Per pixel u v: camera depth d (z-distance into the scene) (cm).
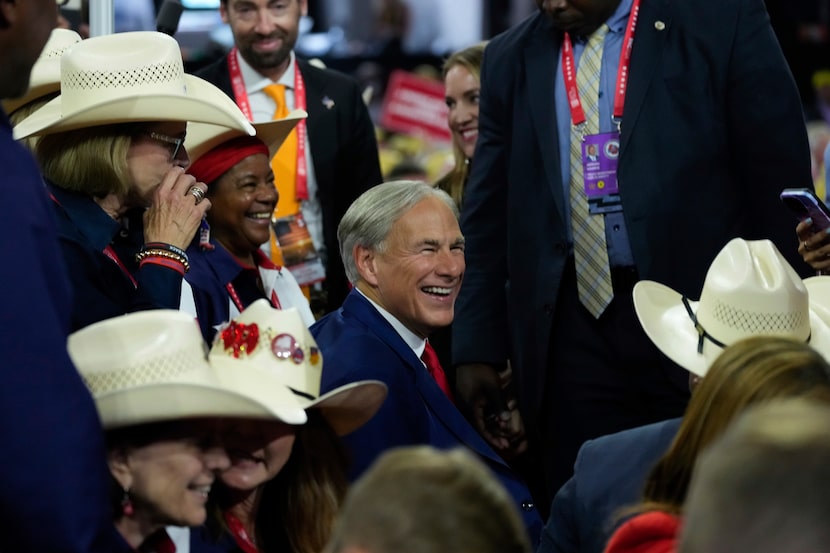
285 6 1786
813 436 505
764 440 509
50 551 717
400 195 1266
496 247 1612
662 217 1436
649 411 1488
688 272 1449
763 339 813
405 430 1180
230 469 933
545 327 1499
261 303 988
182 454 841
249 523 975
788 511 489
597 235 1455
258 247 1468
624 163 1442
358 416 989
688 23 1455
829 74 2856
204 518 870
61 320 768
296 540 971
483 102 1602
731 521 498
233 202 1411
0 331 714
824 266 1345
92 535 726
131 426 838
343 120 1828
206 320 1326
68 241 1109
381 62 2794
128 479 844
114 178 1147
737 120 1455
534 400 1530
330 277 1788
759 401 774
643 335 1455
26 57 809
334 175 1798
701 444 794
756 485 497
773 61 1452
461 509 539
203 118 1157
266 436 930
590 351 1488
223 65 1845
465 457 578
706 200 1457
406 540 529
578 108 1466
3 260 722
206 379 860
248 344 966
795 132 1454
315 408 993
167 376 843
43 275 743
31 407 713
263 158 1429
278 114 1803
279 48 1791
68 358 738
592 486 983
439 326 1274
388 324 1248
